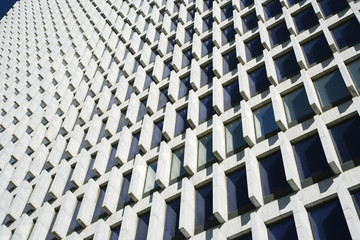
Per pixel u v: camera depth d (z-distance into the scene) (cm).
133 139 3216
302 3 3156
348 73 2370
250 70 2952
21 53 6488
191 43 3853
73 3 6944
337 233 1736
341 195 1750
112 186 2766
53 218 3053
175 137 2916
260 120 2517
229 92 2934
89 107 3978
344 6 2856
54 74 5153
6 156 4219
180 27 4059
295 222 1769
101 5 6284
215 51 3291
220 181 2255
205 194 2347
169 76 3638
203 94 3097
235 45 3312
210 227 2141
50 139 3966
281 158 2202
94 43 5316
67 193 2988
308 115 2298
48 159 3581
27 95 5197
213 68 3100
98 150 3188
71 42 5766
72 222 2881
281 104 2488
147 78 3878
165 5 4872
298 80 2550
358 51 2452
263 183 2145
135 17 5188
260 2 3547
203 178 2419
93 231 2659
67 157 3656
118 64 4488
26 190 3491
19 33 7344
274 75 2695
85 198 2809
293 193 1978
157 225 2295
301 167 2077
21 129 4541
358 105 2112
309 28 2906
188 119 2814
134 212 2531
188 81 3406
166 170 2644
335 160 1906
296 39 2805
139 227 2467
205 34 3781
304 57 2714
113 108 3597
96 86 4225
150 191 2638
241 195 2183
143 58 4062
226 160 2412
